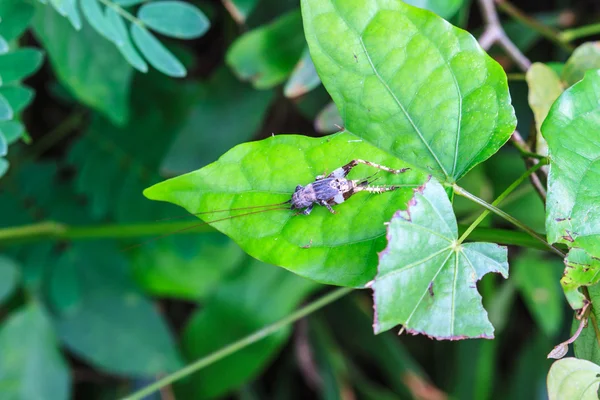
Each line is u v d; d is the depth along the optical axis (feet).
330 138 1.32
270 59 1.60
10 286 1.66
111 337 1.73
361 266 1.29
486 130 1.30
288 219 1.30
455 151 1.31
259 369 1.81
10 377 1.67
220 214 1.30
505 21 1.70
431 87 1.31
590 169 1.28
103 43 1.59
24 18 1.43
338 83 1.32
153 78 1.70
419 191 1.27
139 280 1.76
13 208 1.69
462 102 1.31
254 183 1.31
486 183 1.70
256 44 1.60
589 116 1.29
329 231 1.30
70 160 1.68
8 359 1.67
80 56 1.58
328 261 1.29
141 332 1.74
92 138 1.69
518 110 1.68
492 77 1.31
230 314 1.81
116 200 1.67
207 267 1.78
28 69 1.43
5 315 1.79
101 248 1.72
